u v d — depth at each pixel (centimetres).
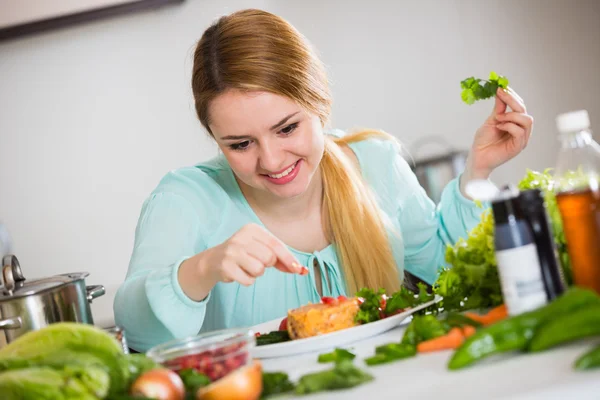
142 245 181
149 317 158
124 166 441
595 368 86
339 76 436
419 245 220
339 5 433
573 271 112
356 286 204
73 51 438
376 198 217
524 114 171
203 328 206
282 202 202
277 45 168
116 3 424
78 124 441
